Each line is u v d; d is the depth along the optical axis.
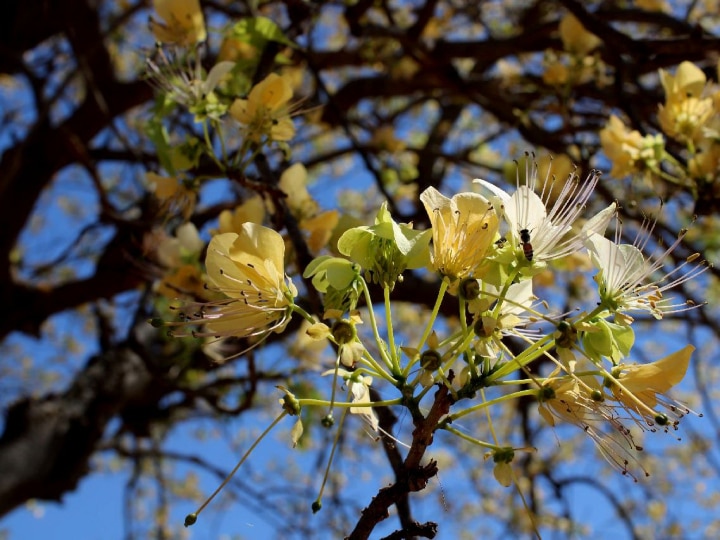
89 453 6.01
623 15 5.19
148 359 4.95
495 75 7.41
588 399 1.82
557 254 1.85
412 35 6.41
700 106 3.55
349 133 4.70
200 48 3.22
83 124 6.91
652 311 1.88
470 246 1.80
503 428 8.05
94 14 6.89
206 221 6.25
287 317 1.92
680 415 1.82
